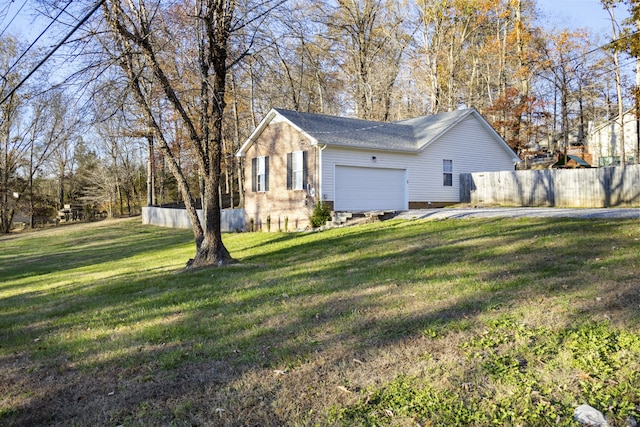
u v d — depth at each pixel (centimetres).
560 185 2072
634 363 363
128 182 4478
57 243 2722
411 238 1173
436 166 2178
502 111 3189
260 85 1101
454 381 358
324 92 2741
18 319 702
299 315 565
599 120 3881
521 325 461
